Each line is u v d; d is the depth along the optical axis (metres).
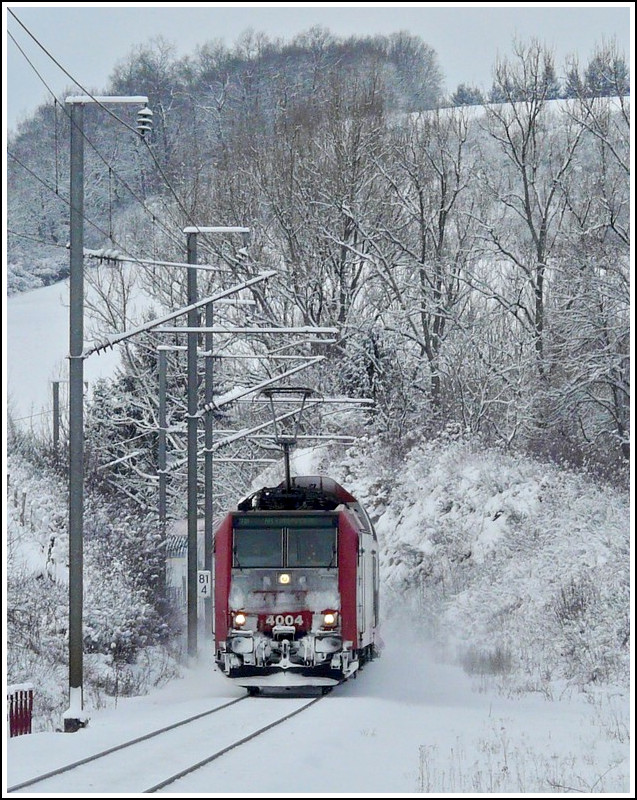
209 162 176.38
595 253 109.94
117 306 146.88
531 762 35.66
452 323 130.62
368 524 69.62
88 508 82.06
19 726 43.03
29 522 80.56
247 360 141.12
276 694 58.75
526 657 69.75
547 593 76.00
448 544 94.00
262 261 142.12
